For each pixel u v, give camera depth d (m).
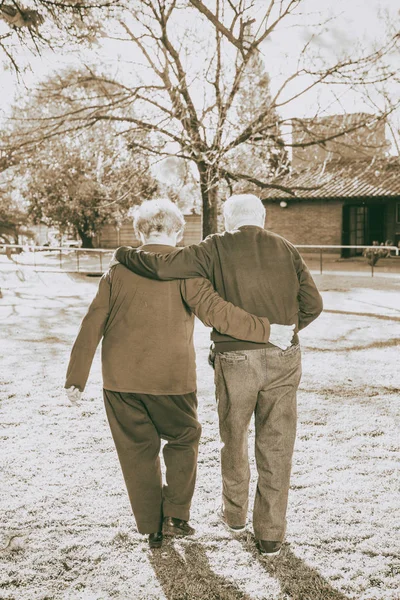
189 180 16.11
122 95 14.91
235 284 2.87
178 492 2.98
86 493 3.60
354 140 14.90
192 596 2.57
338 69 13.22
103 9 7.38
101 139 15.90
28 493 3.59
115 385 2.90
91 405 5.44
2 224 21.52
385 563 2.82
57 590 2.61
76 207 34.28
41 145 14.77
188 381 2.96
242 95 14.97
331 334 9.21
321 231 31.30
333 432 4.68
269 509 2.87
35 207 35.34
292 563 2.83
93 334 2.91
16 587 2.63
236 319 2.77
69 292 15.38
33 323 10.29
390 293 14.93
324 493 3.58
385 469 3.94
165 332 2.89
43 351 7.90
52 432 4.70
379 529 3.14
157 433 3.01
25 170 15.23
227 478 3.03
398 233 30.16
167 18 13.67
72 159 16.44
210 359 3.02
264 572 2.76
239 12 13.59
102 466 4.02
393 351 7.89
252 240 2.95
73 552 2.93
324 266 25.83
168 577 2.72
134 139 15.88
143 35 13.85
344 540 3.04
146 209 3.05
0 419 5.01
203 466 4.05
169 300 2.90
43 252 37.62
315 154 17.23
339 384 6.18
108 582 2.68
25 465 4.02
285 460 2.89
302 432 4.69
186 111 14.32
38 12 6.42
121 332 2.92
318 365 7.09
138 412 2.94
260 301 2.86
